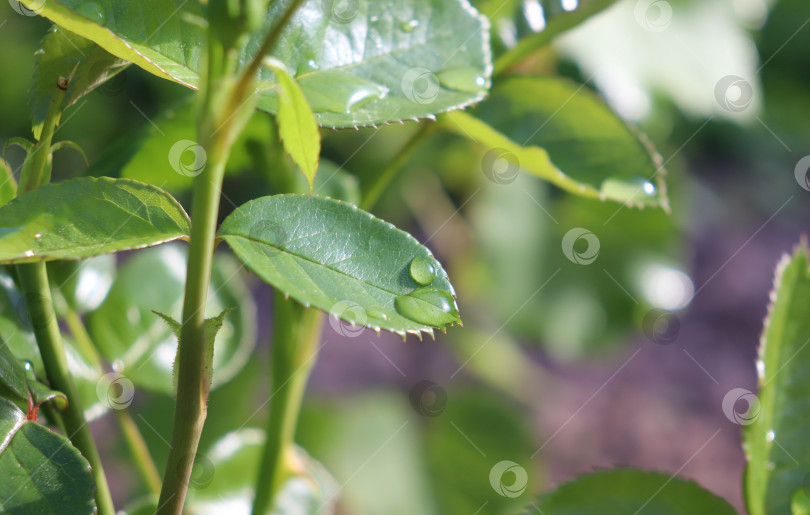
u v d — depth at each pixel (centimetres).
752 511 51
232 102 45
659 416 186
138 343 61
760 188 232
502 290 136
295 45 49
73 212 46
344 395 159
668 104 124
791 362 51
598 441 177
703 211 228
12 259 45
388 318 46
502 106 58
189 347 46
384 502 123
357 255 46
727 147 235
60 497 46
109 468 130
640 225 134
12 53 162
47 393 48
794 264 51
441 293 46
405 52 50
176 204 46
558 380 192
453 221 145
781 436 51
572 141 58
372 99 49
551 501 51
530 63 99
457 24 51
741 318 212
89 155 157
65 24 46
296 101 46
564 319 135
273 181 60
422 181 145
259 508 59
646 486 51
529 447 130
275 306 59
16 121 163
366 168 141
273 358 59
